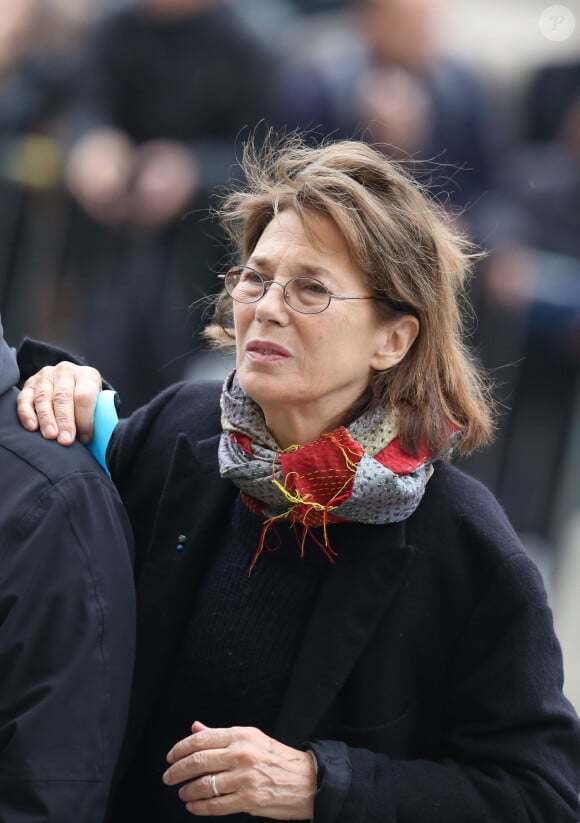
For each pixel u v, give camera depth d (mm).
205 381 9328
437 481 8422
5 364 7840
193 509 8570
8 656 7262
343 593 8078
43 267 18984
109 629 7438
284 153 8500
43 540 7344
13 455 7551
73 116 18531
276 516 8117
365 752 7957
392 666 8188
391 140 17438
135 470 8984
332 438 7957
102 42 18219
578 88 19359
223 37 17938
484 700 8125
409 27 17578
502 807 7918
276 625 8211
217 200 17750
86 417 7902
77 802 7211
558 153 18969
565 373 18109
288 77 17828
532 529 18281
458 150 18016
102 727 7352
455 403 8406
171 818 8336
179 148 18000
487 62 20469
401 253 7992
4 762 7191
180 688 8391
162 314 18094
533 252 18203
